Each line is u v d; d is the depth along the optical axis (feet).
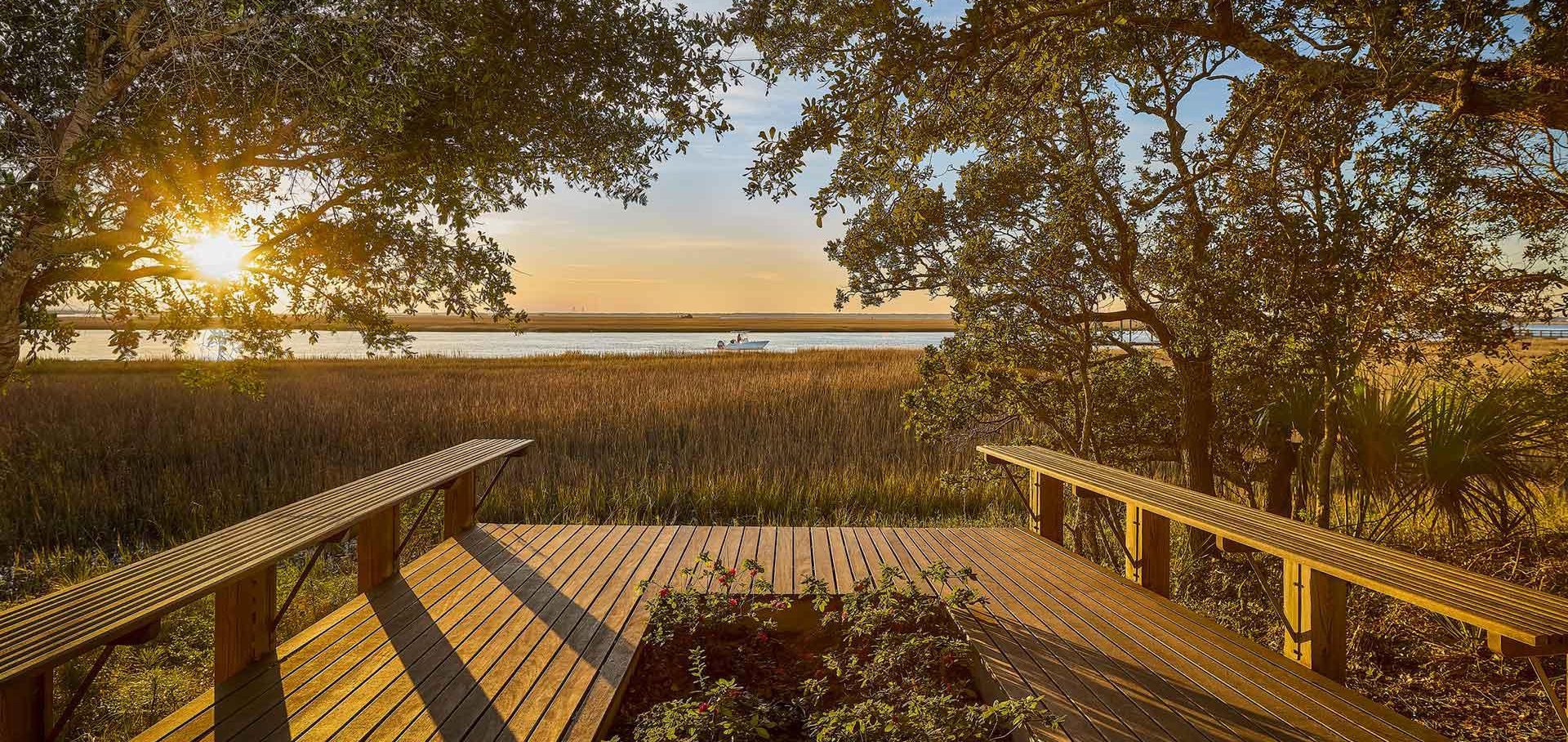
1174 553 21.76
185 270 14.96
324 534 10.91
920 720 8.45
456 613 12.81
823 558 16.60
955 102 17.31
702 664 10.68
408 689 9.87
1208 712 9.23
